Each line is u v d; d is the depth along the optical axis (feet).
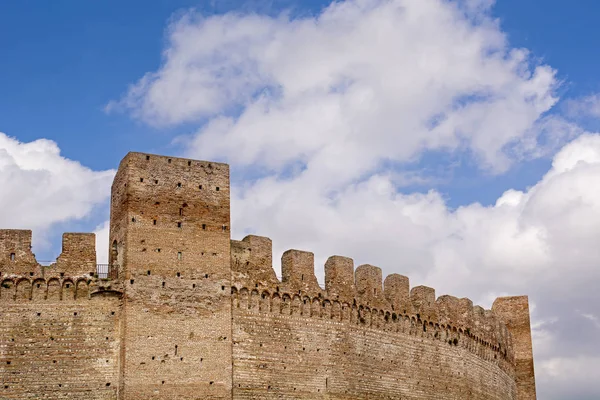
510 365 442.09
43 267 281.95
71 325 279.69
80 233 288.10
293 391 307.78
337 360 324.19
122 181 297.53
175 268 292.40
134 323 282.36
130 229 289.33
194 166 304.30
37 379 273.13
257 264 311.27
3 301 276.00
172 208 297.12
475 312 404.98
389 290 354.74
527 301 459.32
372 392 334.03
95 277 285.02
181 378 284.20
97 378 277.44
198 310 291.99
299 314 318.04
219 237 301.63
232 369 293.43
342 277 335.26
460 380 378.53
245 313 303.07
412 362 355.15
